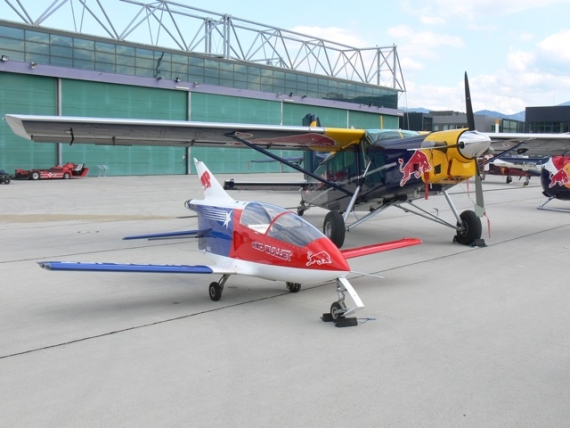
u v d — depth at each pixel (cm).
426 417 417
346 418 416
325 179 1417
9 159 3578
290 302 754
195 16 4628
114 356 546
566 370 509
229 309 720
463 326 646
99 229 1474
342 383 480
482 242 1220
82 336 607
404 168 1130
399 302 754
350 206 1256
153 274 932
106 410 429
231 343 586
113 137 1185
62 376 496
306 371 507
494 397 452
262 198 2445
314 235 685
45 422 409
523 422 409
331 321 664
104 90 3988
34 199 2309
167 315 691
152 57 4219
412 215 1803
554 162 1958
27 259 1056
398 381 484
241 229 759
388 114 6212
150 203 2200
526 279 900
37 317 680
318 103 5381
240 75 4803
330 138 1229
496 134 1344
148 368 515
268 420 413
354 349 566
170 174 4425
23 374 500
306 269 668
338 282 655
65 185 3117
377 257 1095
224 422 410
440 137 1083
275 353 555
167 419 414
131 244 1245
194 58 4478
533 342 589
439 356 546
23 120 1000
